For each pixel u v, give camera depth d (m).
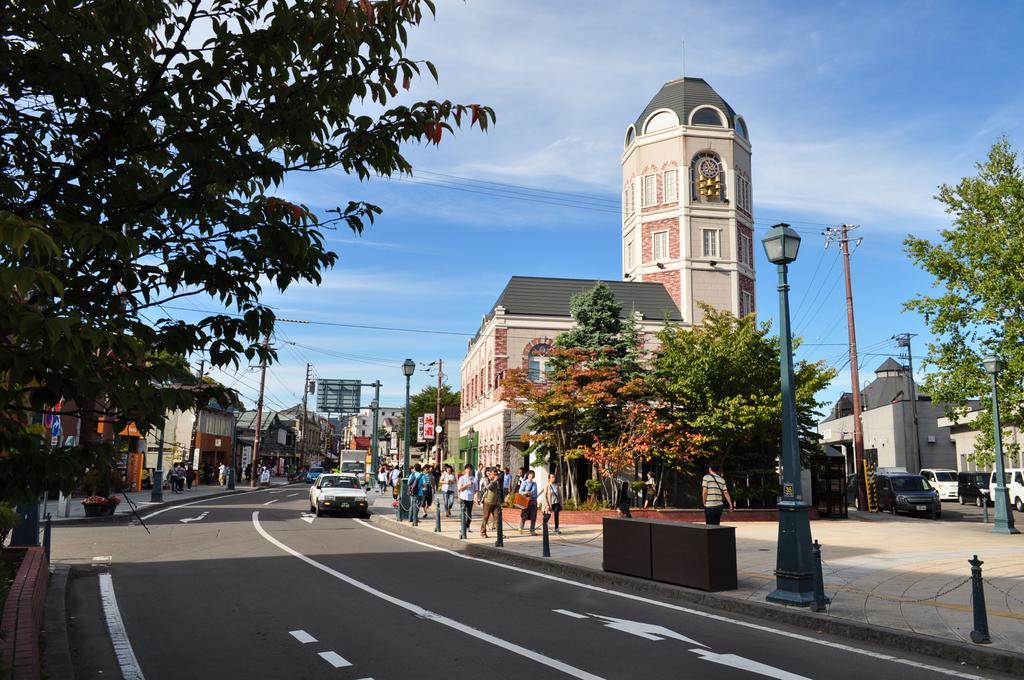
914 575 11.94
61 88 3.77
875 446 59.50
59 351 2.79
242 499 38.56
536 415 27.77
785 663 6.98
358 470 60.09
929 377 22.98
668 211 42.81
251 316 4.30
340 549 16.53
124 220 3.95
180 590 10.95
